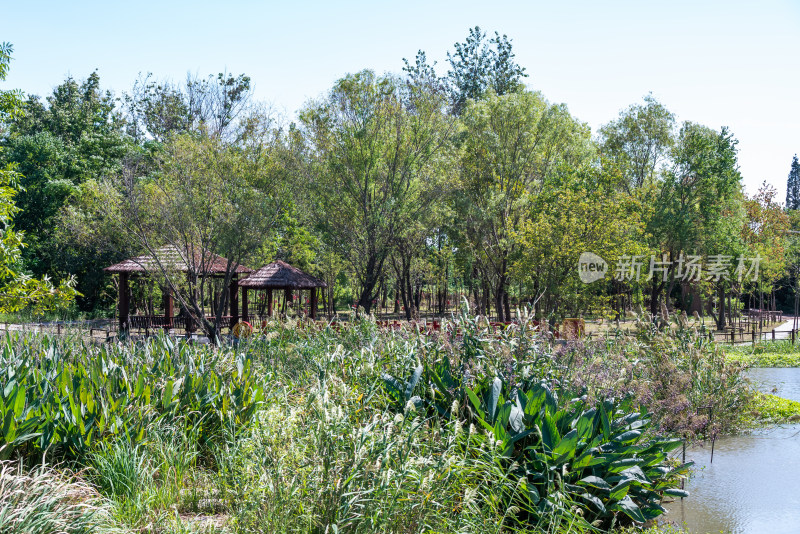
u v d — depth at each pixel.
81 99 56.28
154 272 22.16
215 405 6.44
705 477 8.12
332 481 4.17
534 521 5.31
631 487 6.02
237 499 4.54
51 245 40.94
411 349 7.18
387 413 5.62
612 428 6.19
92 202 29.45
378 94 25.80
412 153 25.94
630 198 26.53
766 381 17.09
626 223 25.92
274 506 4.24
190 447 5.95
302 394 6.23
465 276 41.53
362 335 9.66
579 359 8.29
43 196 43.06
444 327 7.27
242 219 22.56
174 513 4.83
